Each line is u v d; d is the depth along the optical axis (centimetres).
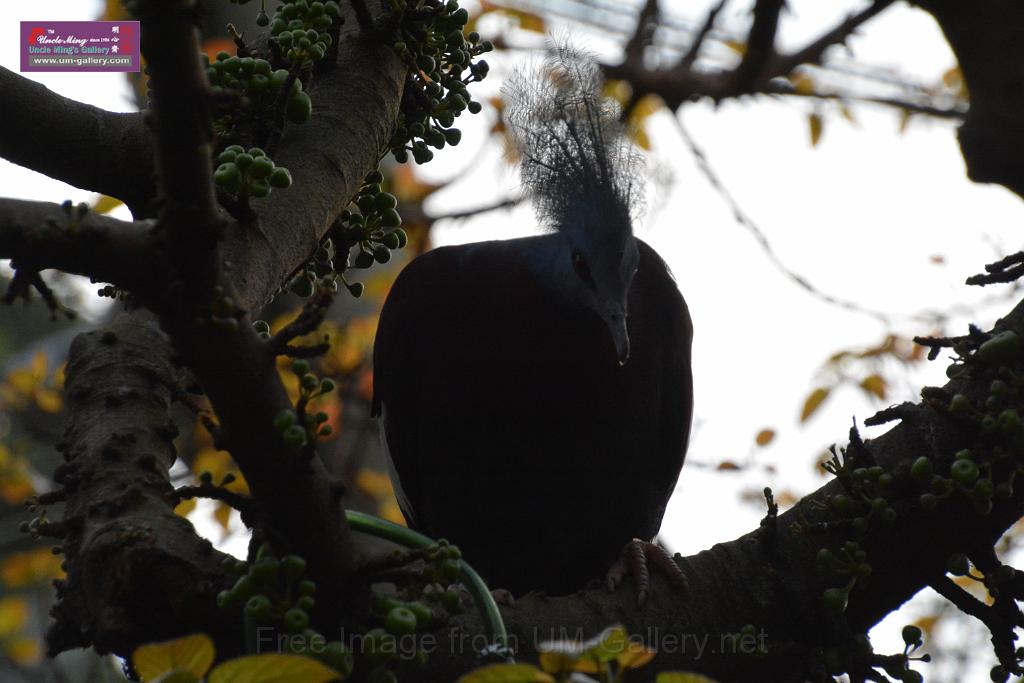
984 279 389
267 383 284
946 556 393
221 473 904
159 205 270
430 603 363
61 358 1323
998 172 429
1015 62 414
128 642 308
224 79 392
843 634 386
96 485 346
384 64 451
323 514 296
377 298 1056
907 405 405
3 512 1160
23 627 1134
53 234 270
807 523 393
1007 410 371
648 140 1042
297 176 405
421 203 1072
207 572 309
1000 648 390
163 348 407
